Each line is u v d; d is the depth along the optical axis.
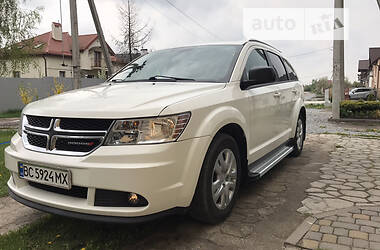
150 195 2.09
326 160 4.98
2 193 3.47
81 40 34.97
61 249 2.36
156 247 2.37
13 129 10.38
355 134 7.80
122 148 2.09
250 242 2.42
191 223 2.74
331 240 2.38
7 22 13.27
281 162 4.89
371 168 4.45
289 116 4.55
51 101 2.65
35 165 2.35
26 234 2.56
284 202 3.20
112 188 2.06
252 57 3.64
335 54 10.88
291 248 2.31
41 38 32.38
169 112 2.21
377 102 10.80
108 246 2.37
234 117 2.79
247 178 3.08
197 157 2.34
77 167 2.12
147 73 3.57
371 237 2.42
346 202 3.16
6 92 19.03
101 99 2.46
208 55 3.50
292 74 5.12
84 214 2.18
